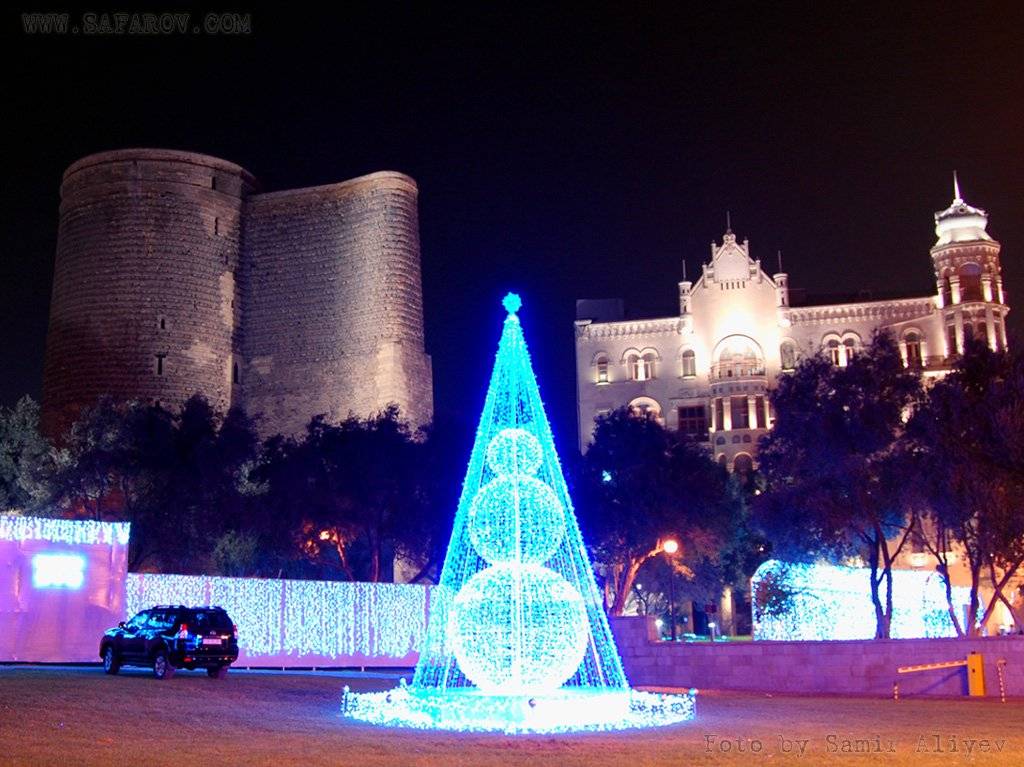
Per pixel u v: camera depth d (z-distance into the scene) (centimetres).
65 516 5147
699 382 8656
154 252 8306
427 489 5212
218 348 8419
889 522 4300
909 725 1961
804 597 4744
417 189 8656
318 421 5712
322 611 3969
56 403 8181
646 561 6019
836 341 8500
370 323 8275
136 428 5075
